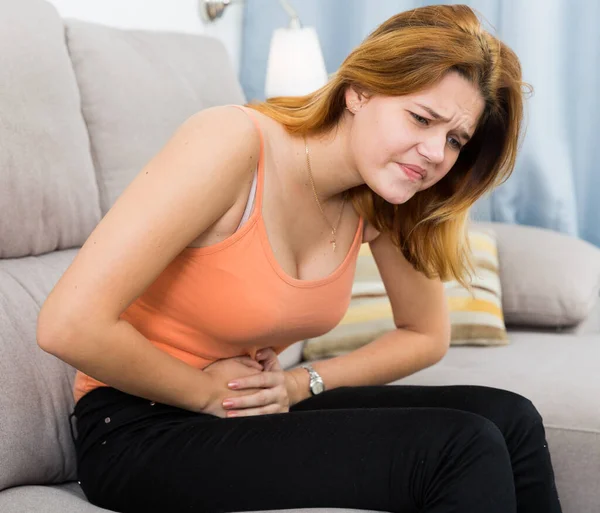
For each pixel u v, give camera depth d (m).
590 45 3.10
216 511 1.20
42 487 1.36
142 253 1.21
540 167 3.12
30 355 1.44
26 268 1.61
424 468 1.13
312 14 3.24
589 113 3.14
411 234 1.54
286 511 1.16
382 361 1.67
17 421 1.36
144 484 1.25
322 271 1.42
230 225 1.29
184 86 2.18
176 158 1.23
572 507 1.75
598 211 3.20
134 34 2.18
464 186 1.47
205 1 3.01
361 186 1.47
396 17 1.32
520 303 2.56
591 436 1.75
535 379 1.99
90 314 1.20
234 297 1.32
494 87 1.31
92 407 1.36
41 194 1.66
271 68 2.90
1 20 1.66
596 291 2.62
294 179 1.37
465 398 1.38
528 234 2.71
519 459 1.31
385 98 1.29
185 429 1.28
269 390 1.41
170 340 1.38
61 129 1.73
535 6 3.07
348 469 1.17
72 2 2.38
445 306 1.73
